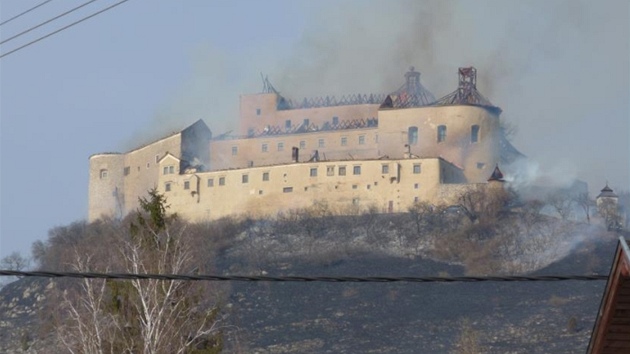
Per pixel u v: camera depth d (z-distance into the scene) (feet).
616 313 369.09
